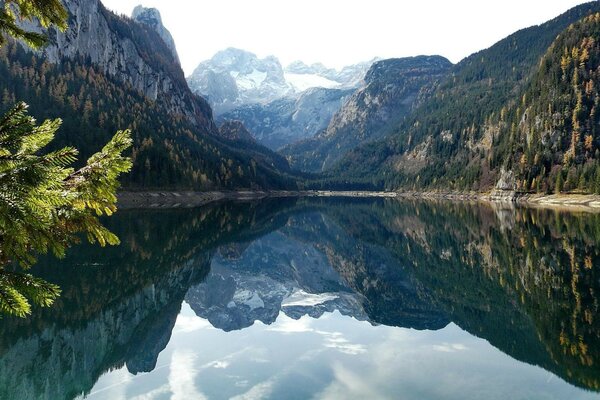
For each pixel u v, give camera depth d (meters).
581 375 18.47
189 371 19.48
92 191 6.27
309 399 16.45
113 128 172.38
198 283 41.16
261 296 44.28
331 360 20.91
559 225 74.81
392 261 58.19
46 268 39.47
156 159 159.38
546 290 34.75
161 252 52.06
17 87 168.50
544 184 162.38
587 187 141.25
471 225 85.00
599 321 26.53
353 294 42.75
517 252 52.34
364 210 142.88
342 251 69.69
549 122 176.12
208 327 27.69
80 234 59.09
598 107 169.50
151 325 27.30
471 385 17.58
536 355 21.17
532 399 16.28
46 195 5.50
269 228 93.19
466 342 23.69
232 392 17.33
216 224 88.38
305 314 32.59
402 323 28.47
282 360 21.02
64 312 28.45
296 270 59.38
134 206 122.19
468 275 44.34
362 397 16.56
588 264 42.81
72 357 21.45
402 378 18.47
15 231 5.35
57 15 7.25
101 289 34.16
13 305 5.88
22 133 5.53
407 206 162.38
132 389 17.75
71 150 5.62
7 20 6.93
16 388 17.89
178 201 150.12
